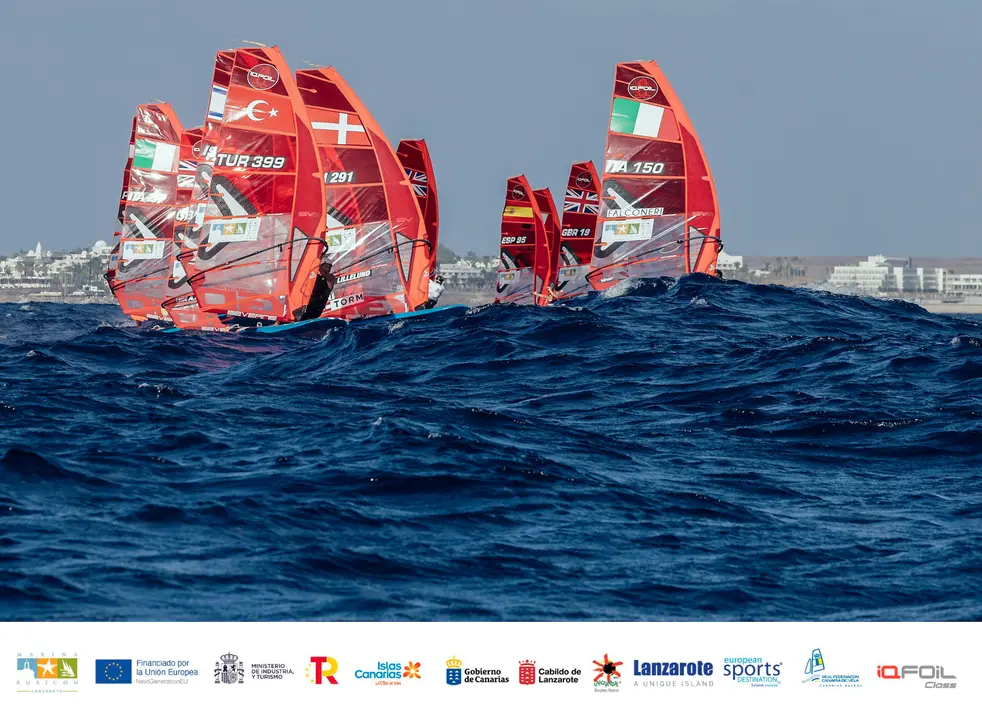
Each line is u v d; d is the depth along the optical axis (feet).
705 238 605.73
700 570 169.37
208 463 221.46
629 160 607.78
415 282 542.16
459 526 185.57
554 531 184.75
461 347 397.19
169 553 167.84
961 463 230.68
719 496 206.90
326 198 526.16
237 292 509.35
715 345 396.37
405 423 245.45
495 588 161.27
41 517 180.24
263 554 169.17
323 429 250.57
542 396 314.35
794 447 246.47
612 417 284.41
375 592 158.40
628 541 181.16
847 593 161.79
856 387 303.48
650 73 604.08
